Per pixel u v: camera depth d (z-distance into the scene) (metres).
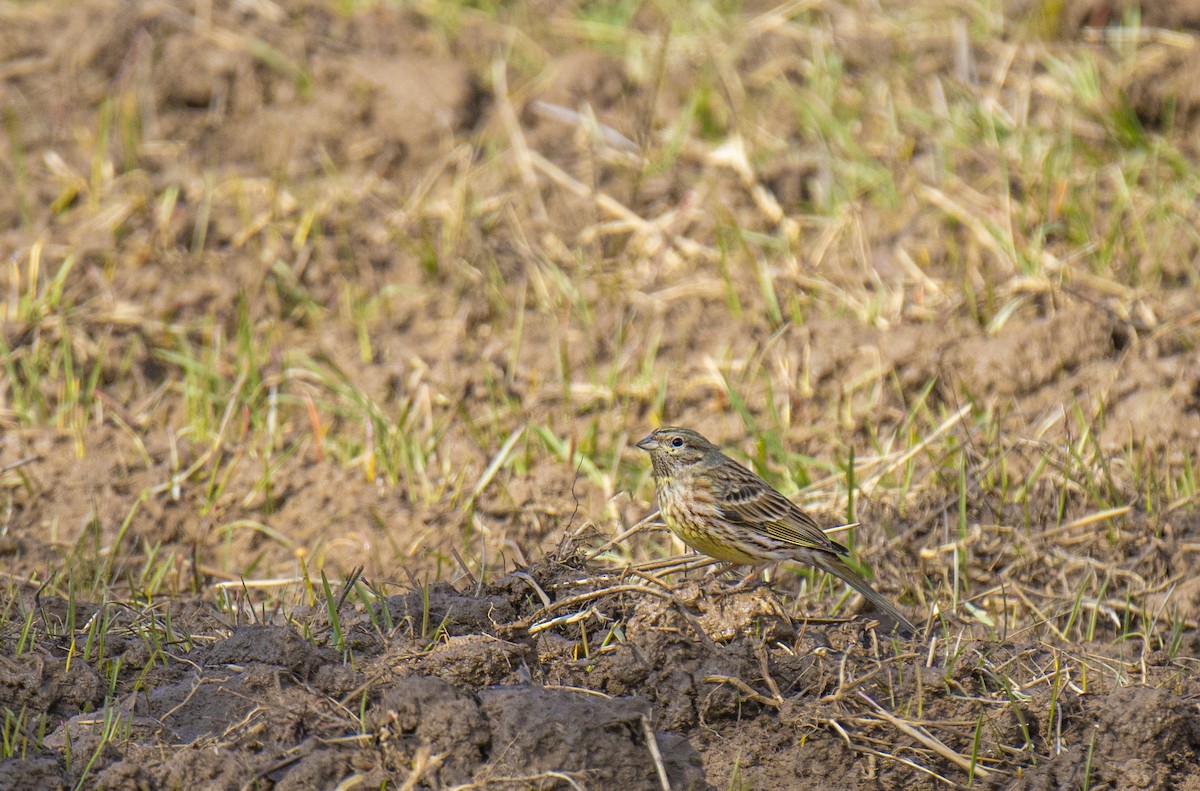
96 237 15.48
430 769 7.58
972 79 17.31
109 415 13.52
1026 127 16.44
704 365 13.89
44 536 11.99
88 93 17.44
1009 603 10.68
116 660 8.54
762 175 16.20
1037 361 13.17
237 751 7.73
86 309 14.63
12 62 17.86
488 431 13.23
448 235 15.62
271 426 13.12
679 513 9.81
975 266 14.74
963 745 8.21
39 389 13.65
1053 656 9.18
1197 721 8.41
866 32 18.19
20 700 8.01
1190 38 17.22
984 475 11.89
